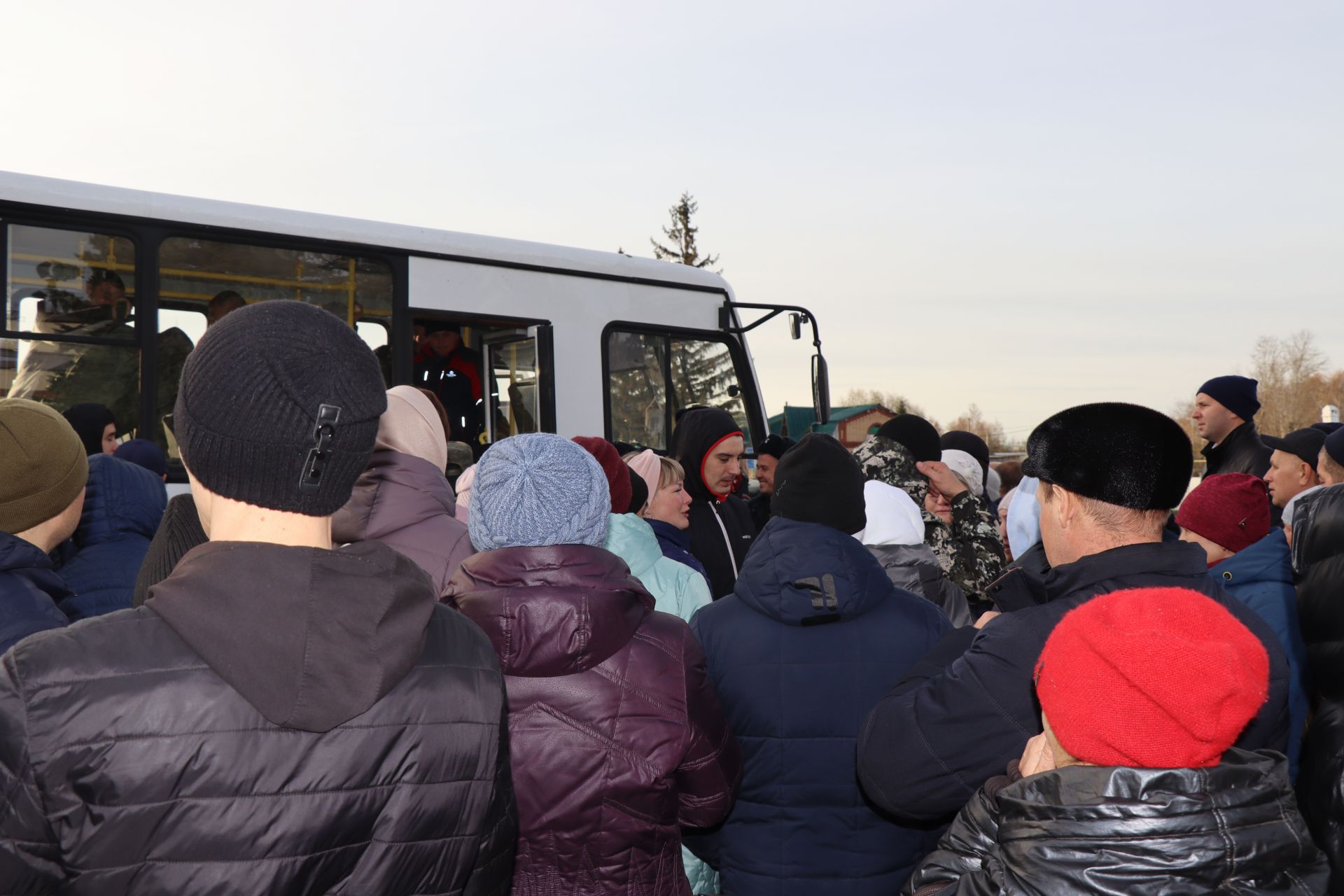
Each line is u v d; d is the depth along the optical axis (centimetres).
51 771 112
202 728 116
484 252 687
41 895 115
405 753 126
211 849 114
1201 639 132
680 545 403
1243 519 321
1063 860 129
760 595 245
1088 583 202
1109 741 129
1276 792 130
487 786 134
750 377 819
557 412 709
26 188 531
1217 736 126
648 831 200
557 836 197
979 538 442
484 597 196
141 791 113
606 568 203
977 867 171
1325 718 196
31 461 219
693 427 516
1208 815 125
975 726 199
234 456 126
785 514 256
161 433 558
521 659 194
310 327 133
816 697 239
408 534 262
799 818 239
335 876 121
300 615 121
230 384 126
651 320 765
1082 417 214
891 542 346
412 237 657
